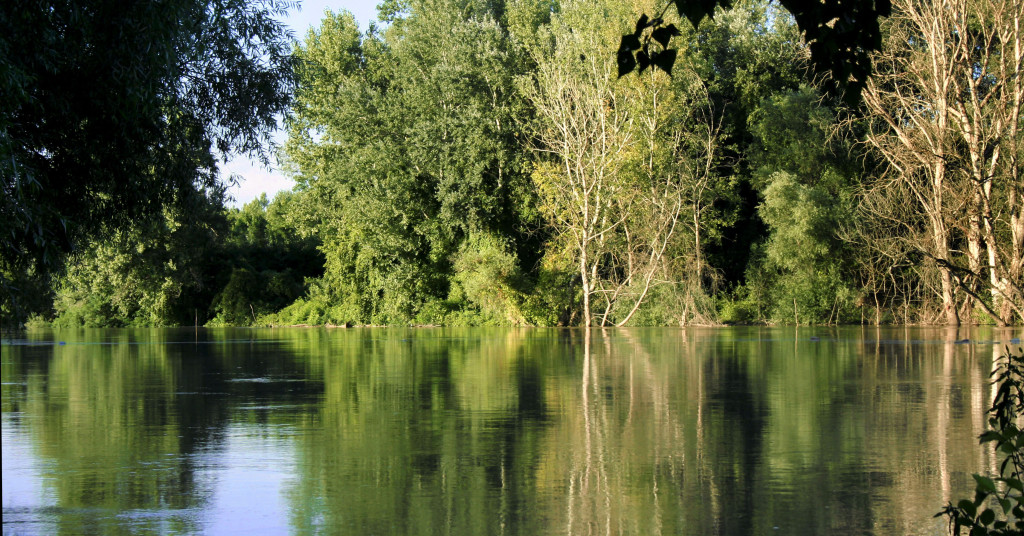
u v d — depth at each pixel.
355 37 61.75
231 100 13.05
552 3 63.94
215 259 63.69
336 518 6.70
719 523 6.52
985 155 40.34
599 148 45.03
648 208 44.56
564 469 8.47
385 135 53.84
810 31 4.31
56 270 11.13
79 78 10.35
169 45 10.59
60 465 8.74
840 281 47.12
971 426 11.04
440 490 7.60
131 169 11.62
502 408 13.03
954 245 44.81
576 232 45.31
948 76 39.94
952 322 43.97
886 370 19.42
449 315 51.94
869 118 43.41
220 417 12.19
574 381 17.19
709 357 24.05
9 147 8.21
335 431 10.85
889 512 6.81
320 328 54.69
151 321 61.88
